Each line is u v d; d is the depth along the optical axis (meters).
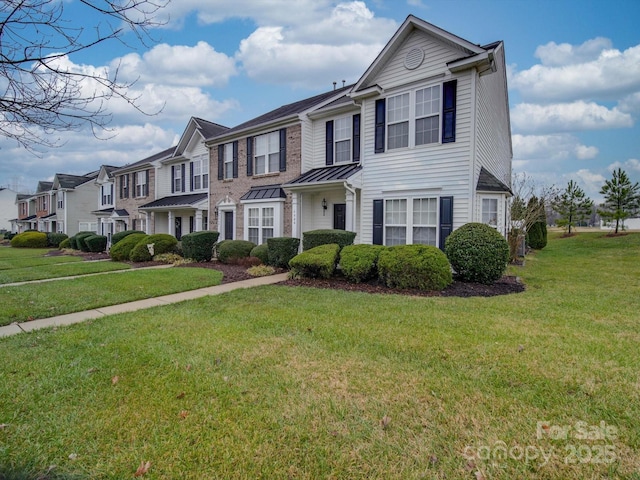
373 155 11.34
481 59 8.95
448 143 9.75
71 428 2.72
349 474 2.24
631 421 2.72
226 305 6.61
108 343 4.57
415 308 6.12
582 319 5.32
